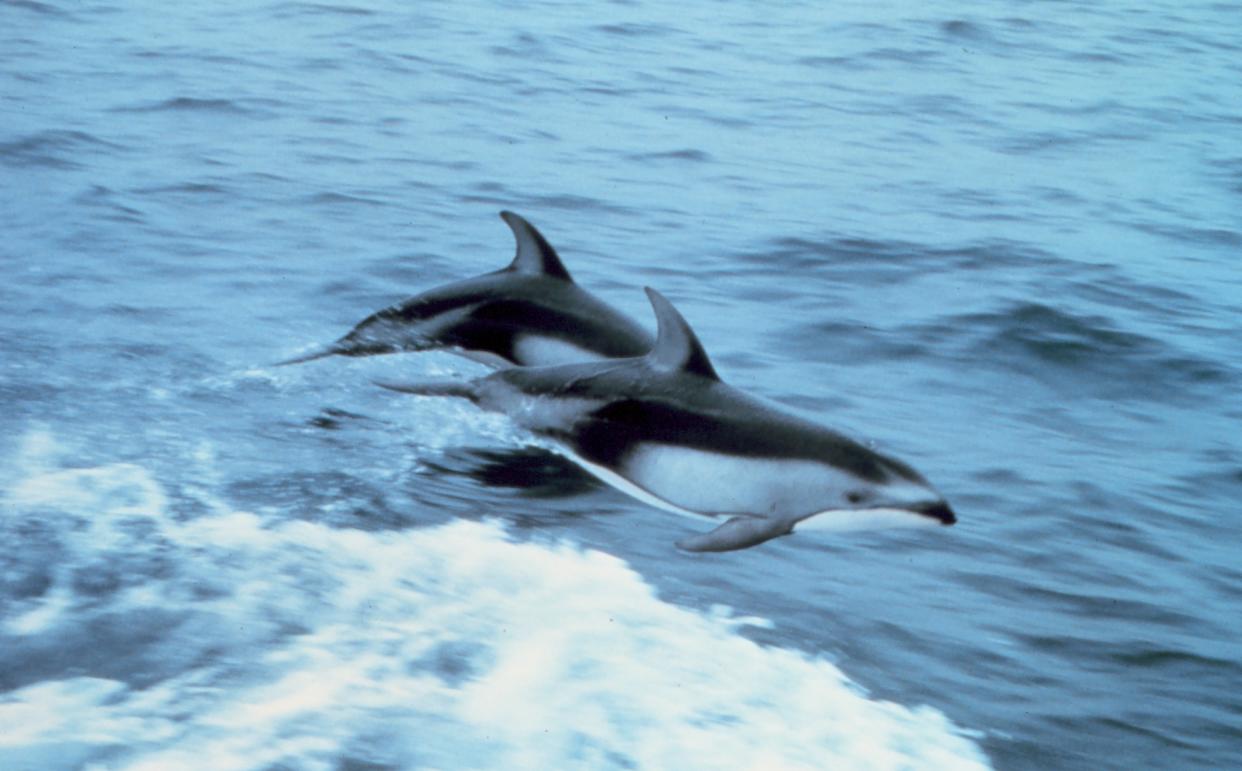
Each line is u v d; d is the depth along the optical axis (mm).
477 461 15508
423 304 17688
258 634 11641
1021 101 39969
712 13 50812
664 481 14023
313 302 20797
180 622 11727
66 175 26359
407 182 27922
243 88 34594
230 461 15055
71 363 17594
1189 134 36781
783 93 39156
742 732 10969
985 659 12578
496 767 10195
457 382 16125
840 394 18719
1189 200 30406
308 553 13070
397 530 13734
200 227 24047
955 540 14781
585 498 14891
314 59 38562
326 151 29734
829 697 11648
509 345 17016
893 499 13172
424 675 11266
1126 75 44344
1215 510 15875
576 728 10758
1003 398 19031
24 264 21422
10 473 14266
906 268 24469
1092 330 21656
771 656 12203
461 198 27109
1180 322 22328
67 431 15508
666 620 12586
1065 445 17500
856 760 10773
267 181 27109
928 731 11328
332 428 16203
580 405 14805
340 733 10391
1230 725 11828
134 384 17094
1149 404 19109
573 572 13273
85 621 11633
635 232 25719
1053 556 14609
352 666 11289
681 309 21750
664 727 10898
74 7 42875
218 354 18391
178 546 12984
